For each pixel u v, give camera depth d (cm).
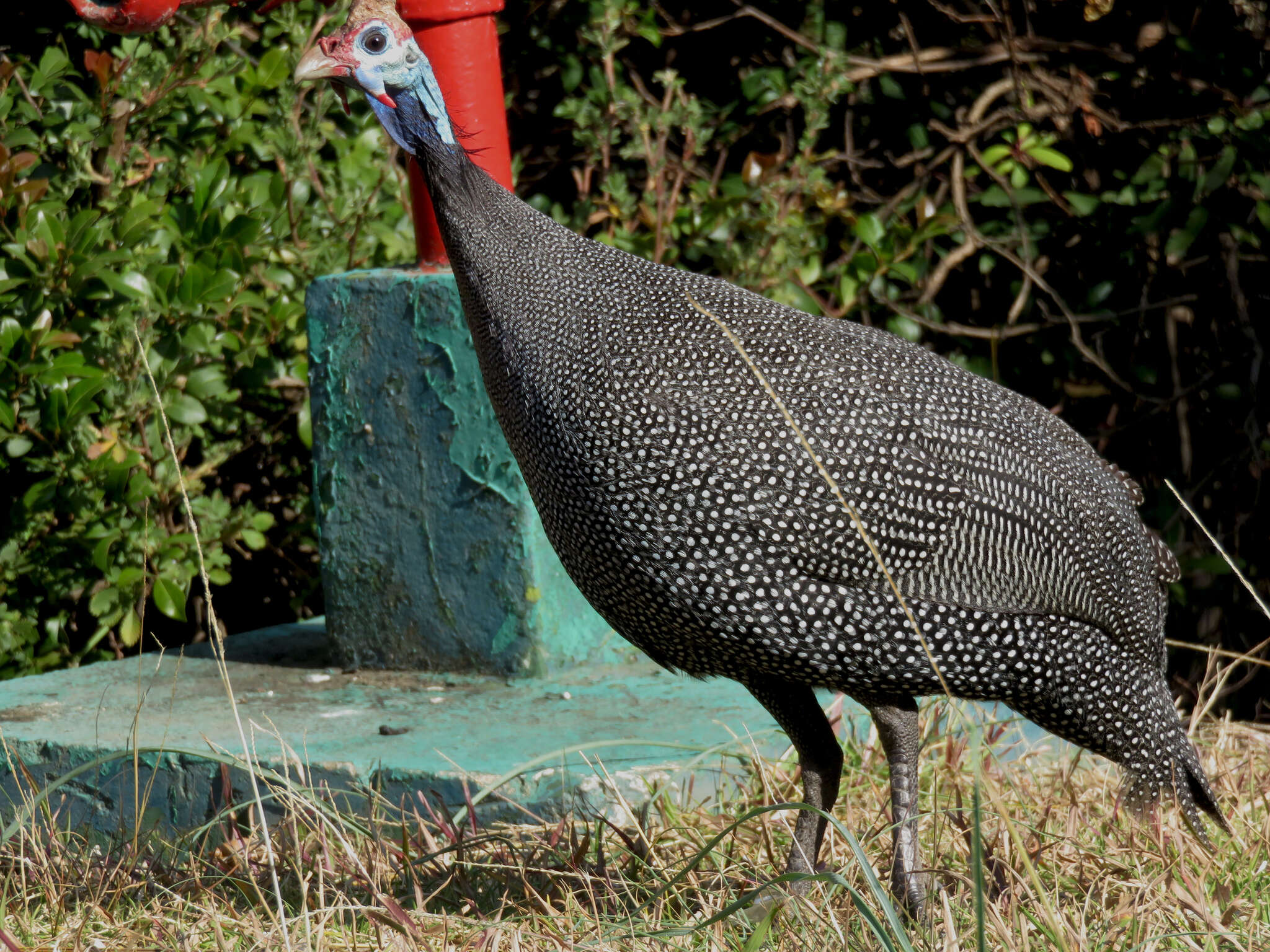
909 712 555
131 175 944
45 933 566
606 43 1021
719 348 541
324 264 980
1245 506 1045
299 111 980
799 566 530
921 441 539
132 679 841
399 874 606
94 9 639
